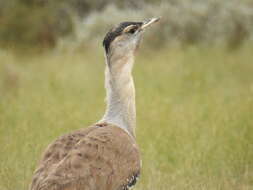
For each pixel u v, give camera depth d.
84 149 9.83
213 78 28.12
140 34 12.06
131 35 11.87
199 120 18.47
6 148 15.34
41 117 18.84
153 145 16.09
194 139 16.55
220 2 39.78
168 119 18.66
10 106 20.64
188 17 38.28
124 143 10.52
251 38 38.59
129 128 11.74
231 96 23.72
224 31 38.44
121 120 11.67
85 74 27.47
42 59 31.45
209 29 38.56
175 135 16.86
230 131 17.16
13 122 18.36
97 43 35.81
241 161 15.21
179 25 37.66
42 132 16.98
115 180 9.88
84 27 39.66
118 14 38.78
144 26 12.06
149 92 23.44
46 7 38.53
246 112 19.06
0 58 27.97
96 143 10.05
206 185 13.86
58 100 21.83
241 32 38.62
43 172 9.47
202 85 26.33
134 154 10.52
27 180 13.74
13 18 36.19
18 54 32.91
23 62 30.95
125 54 11.79
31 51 33.84
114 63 11.73
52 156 9.88
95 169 9.61
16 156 14.96
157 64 29.78
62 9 39.69
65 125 17.86
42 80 26.38
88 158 9.70
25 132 16.66
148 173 14.61
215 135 16.81
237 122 17.84
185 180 14.14
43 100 21.31
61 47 35.34
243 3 41.59
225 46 37.06
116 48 11.70
